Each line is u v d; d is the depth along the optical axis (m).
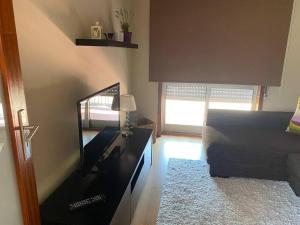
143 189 2.47
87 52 2.12
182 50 3.43
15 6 1.26
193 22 3.31
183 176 2.71
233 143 2.66
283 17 3.13
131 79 3.72
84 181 1.84
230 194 2.39
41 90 1.53
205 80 3.49
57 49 1.67
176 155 3.25
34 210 1.10
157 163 3.02
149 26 3.44
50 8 1.56
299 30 3.18
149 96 3.78
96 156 1.92
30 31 1.39
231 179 2.67
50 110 1.64
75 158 2.02
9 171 0.92
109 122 2.22
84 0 2.03
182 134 4.02
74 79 1.92
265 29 3.20
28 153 1.03
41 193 1.61
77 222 1.43
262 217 2.08
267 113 3.24
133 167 2.03
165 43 3.44
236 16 3.21
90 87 2.22
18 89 0.94
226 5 3.20
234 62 3.36
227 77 3.43
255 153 2.59
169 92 3.94
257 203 2.26
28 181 1.03
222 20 3.25
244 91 3.74
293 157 2.45
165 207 2.19
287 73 3.36
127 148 2.38
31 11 1.39
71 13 1.82
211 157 2.65
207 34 3.32
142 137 2.66
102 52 2.48
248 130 3.12
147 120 3.67
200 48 3.38
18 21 1.29
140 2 3.41
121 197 1.67
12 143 0.92
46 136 1.62
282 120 3.21
